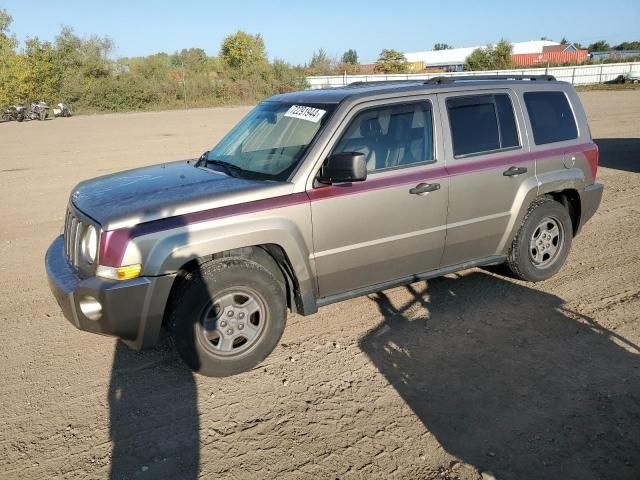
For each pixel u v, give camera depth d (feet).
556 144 17.35
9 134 74.74
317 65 204.03
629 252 20.58
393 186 14.03
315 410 11.63
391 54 208.54
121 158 48.06
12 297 17.84
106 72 141.79
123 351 14.24
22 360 13.87
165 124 84.02
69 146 58.34
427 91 15.08
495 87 16.37
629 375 12.61
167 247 11.60
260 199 12.67
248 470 9.94
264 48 208.85
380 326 15.30
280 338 13.64
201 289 12.05
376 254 14.24
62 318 16.26
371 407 11.69
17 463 10.23
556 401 11.75
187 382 12.79
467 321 15.44
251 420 11.36
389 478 9.68
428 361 13.46
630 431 10.75
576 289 17.40
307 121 14.28
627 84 144.36
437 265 15.76
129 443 10.74
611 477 9.59
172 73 156.87
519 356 13.56
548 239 17.66
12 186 36.42
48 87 124.36
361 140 13.94
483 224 15.93
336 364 13.42
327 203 13.17
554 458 10.07
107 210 12.12
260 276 12.67
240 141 15.90
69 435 10.99
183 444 10.68
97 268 11.63
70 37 160.97
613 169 36.70
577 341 14.19
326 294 14.10
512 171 16.05
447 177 14.88
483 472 9.74
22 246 23.25
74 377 13.07
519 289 17.51
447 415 11.38
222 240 12.03
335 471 9.86
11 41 126.31
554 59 244.42
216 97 145.18
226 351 12.71
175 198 12.41
